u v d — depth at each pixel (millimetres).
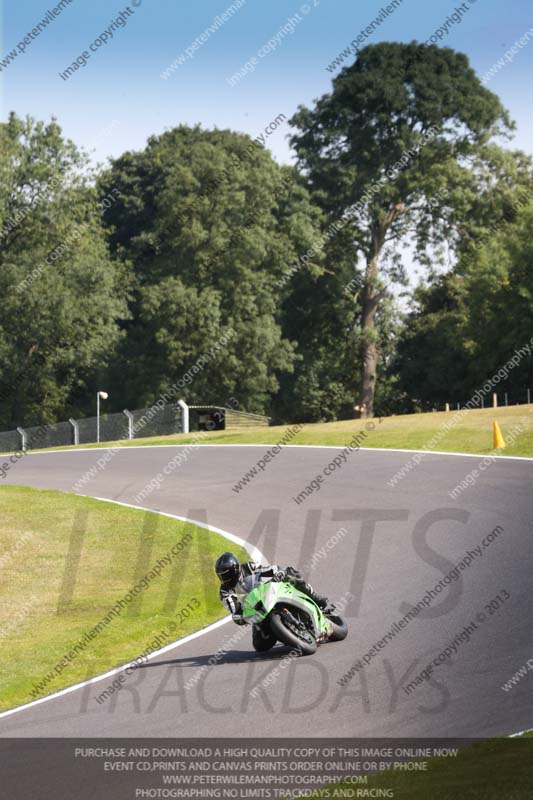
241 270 167625
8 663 34438
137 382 171875
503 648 27766
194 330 165625
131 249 198375
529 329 159250
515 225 168875
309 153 167375
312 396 190500
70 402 187750
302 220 166125
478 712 21656
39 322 167875
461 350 173000
